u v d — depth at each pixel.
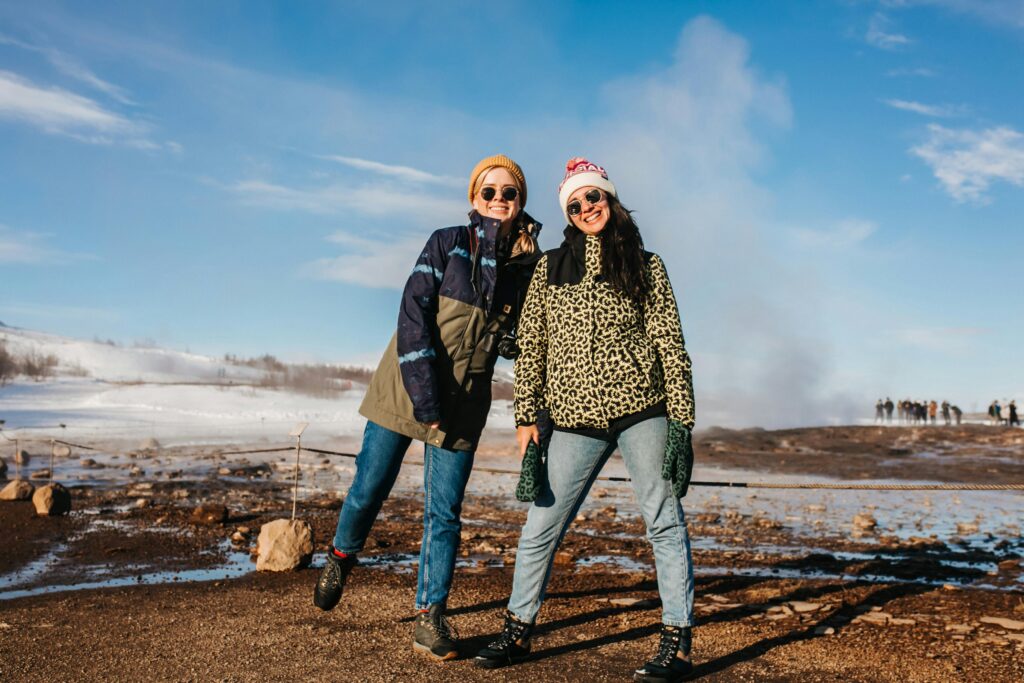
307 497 9.28
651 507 2.89
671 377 2.89
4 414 31.25
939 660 3.03
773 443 23.06
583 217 3.06
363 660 2.98
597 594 4.26
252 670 2.85
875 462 17.70
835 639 3.34
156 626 3.45
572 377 2.93
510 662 2.96
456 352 3.17
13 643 3.16
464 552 5.79
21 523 6.63
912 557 5.84
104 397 40.84
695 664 2.99
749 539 6.81
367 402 3.27
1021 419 42.94
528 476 2.97
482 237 3.22
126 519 6.99
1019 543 6.69
